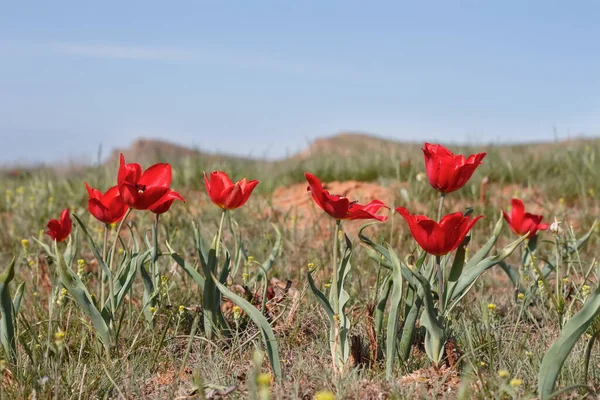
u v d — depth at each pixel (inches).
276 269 174.9
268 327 107.5
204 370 114.4
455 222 96.6
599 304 89.6
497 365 110.8
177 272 166.9
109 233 211.0
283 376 110.9
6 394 103.8
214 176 121.8
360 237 107.3
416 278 106.1
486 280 174.4
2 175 370.9
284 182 359.3
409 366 113.0
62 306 133.4
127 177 121.5
